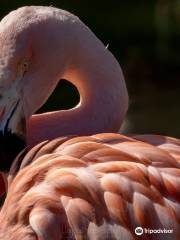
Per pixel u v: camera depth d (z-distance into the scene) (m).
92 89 5.39
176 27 22.48
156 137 4.82
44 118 5.35
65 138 4.68
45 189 4.32
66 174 4.29
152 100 16.53
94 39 5.43
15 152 5.04
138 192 4.16
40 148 4.69
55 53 5.28
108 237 4.09
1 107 5.10
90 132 5.35
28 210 4.32
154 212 4.10
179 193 4.17
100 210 4.15
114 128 5.42
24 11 5.29
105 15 23.00
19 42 5.16
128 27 22.36
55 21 5.29
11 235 4.38
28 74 5.24
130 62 20.22
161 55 20.41
